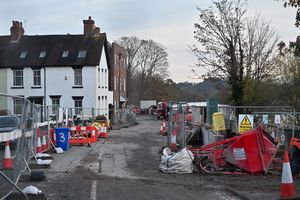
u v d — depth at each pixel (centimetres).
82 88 4719
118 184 1141
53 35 5053
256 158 1300
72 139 2411
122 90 6700
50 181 1182
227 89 3603
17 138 976
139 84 11719
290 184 921
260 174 1294
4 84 4819
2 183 908
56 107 2269
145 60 11781
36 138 1675
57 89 4744
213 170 1340
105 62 5234
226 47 3538
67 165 1534
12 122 970
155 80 11588
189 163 1345
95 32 5016
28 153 1268
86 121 3400
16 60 4825
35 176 1174
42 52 4869
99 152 2017
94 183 1151
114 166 1516
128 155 1883
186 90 10200
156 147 2277
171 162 1356
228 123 1988
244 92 3425
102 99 5062
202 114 2275
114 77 5916
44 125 1903
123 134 3462
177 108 2238
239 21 3578
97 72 4762
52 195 988
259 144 1302
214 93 4456
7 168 930
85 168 1459
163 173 1344
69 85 4731
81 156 1844
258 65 3534
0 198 843
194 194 1013
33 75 4788
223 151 1360
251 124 1673
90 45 4897
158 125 5234
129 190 1057
